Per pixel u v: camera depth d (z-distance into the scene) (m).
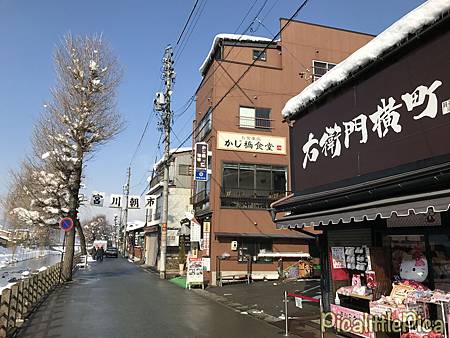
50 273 15.76
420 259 6.82
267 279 19.55
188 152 32.12
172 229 29.95
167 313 10.84
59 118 19.67
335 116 8.65
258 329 8.88
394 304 6.66
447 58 5.84
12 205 32.06
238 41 20.09
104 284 18.27
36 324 9.13
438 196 4.97
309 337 8.05
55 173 19.73
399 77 6.78
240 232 19.58
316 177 9.29
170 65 24.02
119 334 8.17
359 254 7.89
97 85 19.91
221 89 20.69
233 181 19.98
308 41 22.45
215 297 14.50
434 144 5.95
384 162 7.00
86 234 90.06
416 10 6.36
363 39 23.62
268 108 21.16
